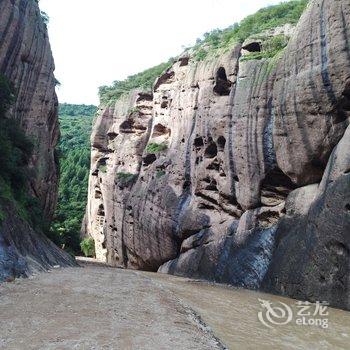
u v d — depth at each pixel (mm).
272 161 33250
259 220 33875
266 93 33844
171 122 52500
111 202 61781
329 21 27797
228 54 40125
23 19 42156
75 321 13273
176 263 43156
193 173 44312
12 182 32969
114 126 67438
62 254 37656
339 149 25750
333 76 27188
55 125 53406
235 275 33500
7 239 22891
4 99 33844
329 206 24625
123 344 11336
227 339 14117
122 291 20422
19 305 14953
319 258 24578
